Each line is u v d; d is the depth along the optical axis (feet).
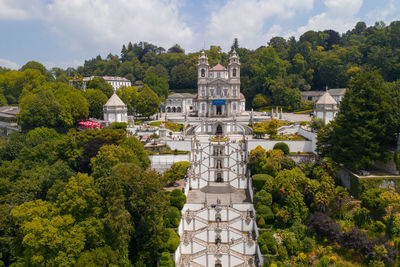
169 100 606.55
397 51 517.55
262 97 602.85
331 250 183.32
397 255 170.19
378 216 194.08
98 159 213.46
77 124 404.57
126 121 400.06
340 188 213.05
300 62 639.76
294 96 545.03
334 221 192.03
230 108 481.46
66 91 430.61
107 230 171.53
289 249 188.65
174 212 216.33
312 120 307.37
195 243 210.79
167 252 187.73
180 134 360.28
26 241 146.00
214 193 262.47
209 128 378.94
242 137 344.69
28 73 552.82
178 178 261.03
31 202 171.12
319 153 273.95
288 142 300.40
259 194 227.61
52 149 269.64
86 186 173.99
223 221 230.48
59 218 157.69
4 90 561.43
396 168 216.95
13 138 307.37
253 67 634.84
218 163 295.07
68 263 150.82
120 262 168.25
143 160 264.93
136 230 185.47
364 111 218.59
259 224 212.23
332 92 538.88
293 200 208.13
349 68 582.35
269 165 253.44
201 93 485.97
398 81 250.37
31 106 347.77
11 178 232.53
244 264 196.24
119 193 168.76
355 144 217.15
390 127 218.38
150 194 181.47
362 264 172.65
